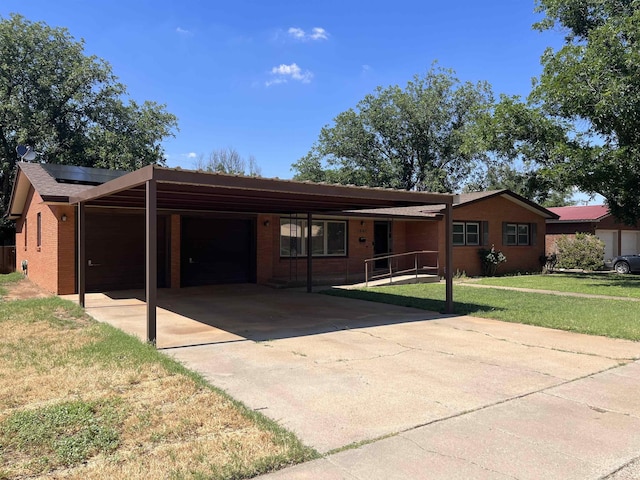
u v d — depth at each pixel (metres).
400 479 2.94
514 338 7.25
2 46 27.00
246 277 15.49
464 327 8.15
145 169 6.46
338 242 17.47
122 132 31.53
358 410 4.15
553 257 22.98
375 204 11.32
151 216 6.42
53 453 3.23
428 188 35.28
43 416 3.84
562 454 3.31
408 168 38.12
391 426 3.79
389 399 4.44
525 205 21.58
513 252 21.36
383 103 36.38
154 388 4.60
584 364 5.77
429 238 18.81
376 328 8.02
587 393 4.67
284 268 16.05
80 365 5.37
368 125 37.12
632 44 14.16
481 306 10.49
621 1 17.42
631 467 3.12
